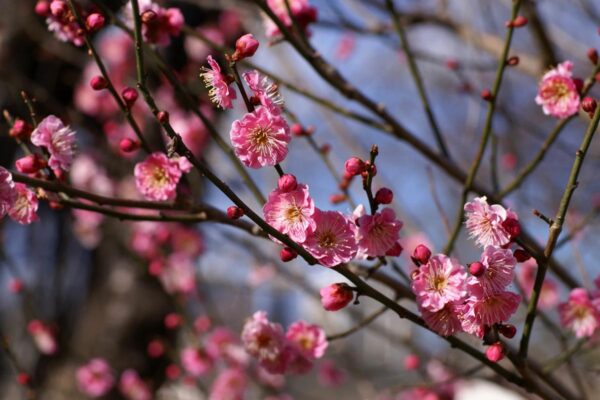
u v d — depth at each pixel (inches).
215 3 178.5
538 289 76.4
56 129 83.4
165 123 69.6
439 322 72.2
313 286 194.1
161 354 201.0
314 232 71.5
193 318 208.1
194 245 191.0
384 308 97.1
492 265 70.3
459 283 70.1
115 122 203.9
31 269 213.6
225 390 175.3
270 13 107.9
